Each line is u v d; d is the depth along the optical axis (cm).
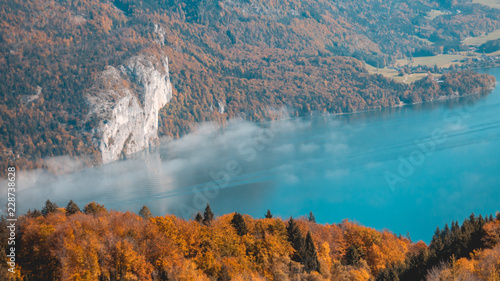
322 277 10894
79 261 9981
